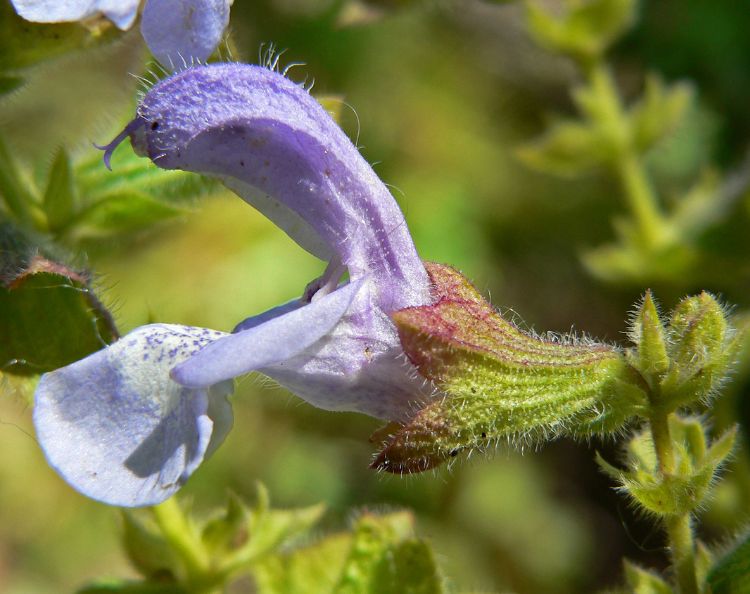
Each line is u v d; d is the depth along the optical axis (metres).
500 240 0.27
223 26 0.15
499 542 0.24
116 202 0.17
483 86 0.29
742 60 0.26
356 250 0.15
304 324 0.14
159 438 0.14
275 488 0.25
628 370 0.15
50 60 0.16
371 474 0.25
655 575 0.16
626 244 0.22
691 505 0.15
